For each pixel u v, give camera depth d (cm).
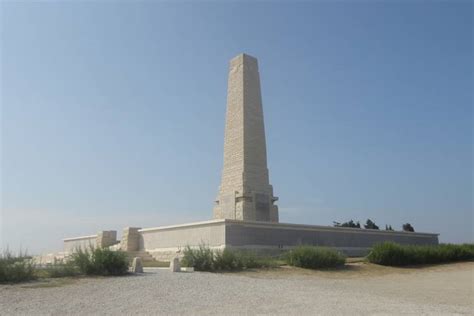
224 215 4194
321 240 3866
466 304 1622
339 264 2972
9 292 1620
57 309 1344
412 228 6056
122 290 1680
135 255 3916
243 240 3331
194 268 2548
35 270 2130
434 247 3775
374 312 1358
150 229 4069
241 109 4216
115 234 4781
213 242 3334
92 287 1739
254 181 4128
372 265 3139
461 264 3472
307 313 1316
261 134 4288
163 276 2112
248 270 2609
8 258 1997
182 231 3669
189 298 1547
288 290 1833
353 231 4159
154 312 1311
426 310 1427
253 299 1558
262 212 4103
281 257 3091
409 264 3341
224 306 1415
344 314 1312
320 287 2016
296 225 3684
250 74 4338
